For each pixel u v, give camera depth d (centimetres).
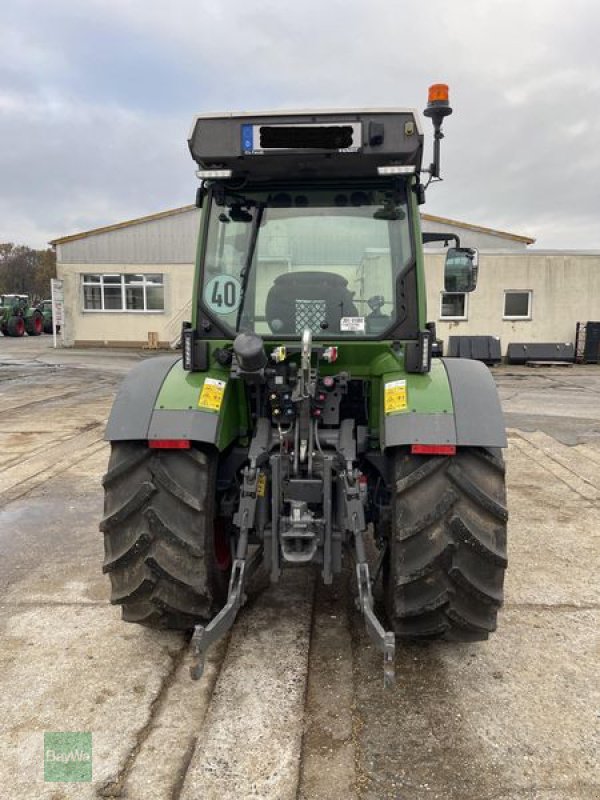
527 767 229
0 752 237
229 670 288
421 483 268
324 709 261
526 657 298
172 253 2192
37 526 480
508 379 1439
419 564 264
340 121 285
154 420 278
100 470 637
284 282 319
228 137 289
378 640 243
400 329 313
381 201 316
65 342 2264
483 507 264
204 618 285
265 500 295
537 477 614
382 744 241
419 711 260
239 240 322
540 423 891
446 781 222
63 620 335
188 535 275
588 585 375
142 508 275
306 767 229
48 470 637
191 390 290
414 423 268
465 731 247
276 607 346
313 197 319
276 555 288
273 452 303
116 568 279
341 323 316
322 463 292
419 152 288
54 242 2209
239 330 320
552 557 416
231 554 324
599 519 491
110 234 2202
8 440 770
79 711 260
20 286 6944
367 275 317
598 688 275
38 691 274
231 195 321
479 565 265
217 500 315
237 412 322
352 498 280
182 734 246
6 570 400
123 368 1603
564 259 1762
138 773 226
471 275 370
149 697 269
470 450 273
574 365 1750
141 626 327
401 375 293
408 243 313
